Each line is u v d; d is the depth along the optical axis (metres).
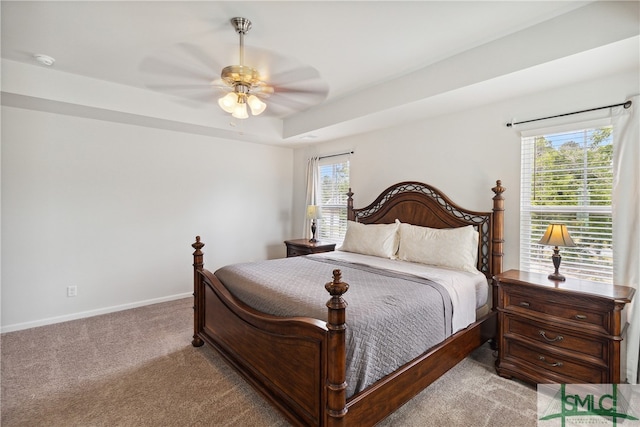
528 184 2.80
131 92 3.31
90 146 3.55
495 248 2.88
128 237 3.85
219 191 4.64
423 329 1.99
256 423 1.87
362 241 3.62
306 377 1.64
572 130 2.51
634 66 2.18
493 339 2.82
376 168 4.09
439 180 3.41
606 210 2.39
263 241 5.18
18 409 1.96
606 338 1.93
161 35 2.30
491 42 2.38
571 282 2.26
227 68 2.28
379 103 3.21
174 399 2.08
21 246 3.19
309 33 2.26
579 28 1.98
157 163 4.05
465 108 3.12
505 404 2.04
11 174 3.12
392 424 1.85
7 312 3.13
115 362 2.55
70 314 3.47
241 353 2.22
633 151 2.19
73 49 2.50
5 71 2.65
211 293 2.67
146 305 3.98
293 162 5.57
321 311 1.77
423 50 2.52
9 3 1.91
